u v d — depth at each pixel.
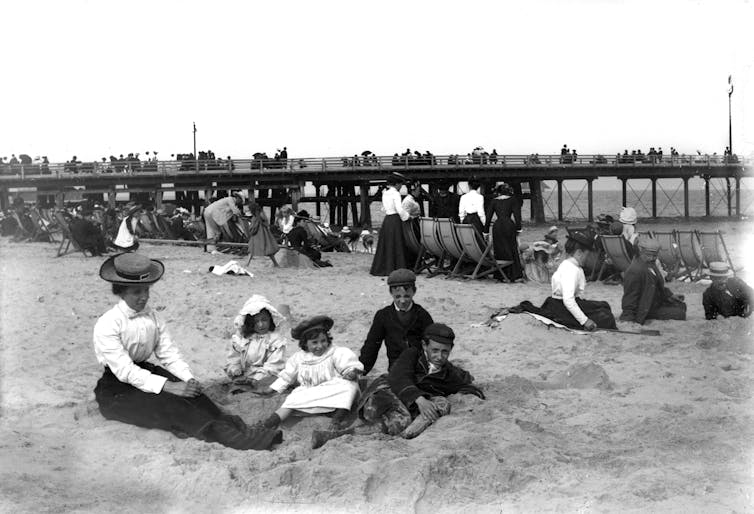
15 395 6.39
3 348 8.14
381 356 7.77
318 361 5.77
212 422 5.27
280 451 4.97
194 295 11.41
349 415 5.64
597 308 8.70
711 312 9.12
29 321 9.52
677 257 13.88
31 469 4.61
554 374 6.78
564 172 49.66
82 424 5.58
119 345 5.58
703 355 7.30
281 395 6.11
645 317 8.98
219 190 46.19
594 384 6.47
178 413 5.37
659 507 3.95
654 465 4.55
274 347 6.57
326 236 20.31
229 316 9.90
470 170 46.84
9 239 23.92
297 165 46.09
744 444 4.79
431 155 47.12
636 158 51.59
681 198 124.62
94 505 4.14
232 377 6.48
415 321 6.13
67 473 4.57
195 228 24.05
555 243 14.42
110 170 43.66
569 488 4.27
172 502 4.21
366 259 18.17
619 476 4.43
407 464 4.50
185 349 8.27
